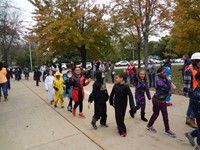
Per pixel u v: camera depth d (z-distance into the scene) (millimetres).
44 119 6488
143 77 5727
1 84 9961
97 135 4906
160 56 63625
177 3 17234
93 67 18562
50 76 8734
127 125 5473
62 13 21250
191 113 5125
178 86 11227
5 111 7871
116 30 22828
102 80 5328
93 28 21844
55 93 7984
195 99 3732
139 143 4348
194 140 4121
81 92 6426
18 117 6906
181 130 4945
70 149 4273
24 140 4902
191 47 17641
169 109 6734
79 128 5453
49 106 8320
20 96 11281
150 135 4742
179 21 17203
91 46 23281
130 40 24281
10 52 35625
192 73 4746
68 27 19969
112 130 5195
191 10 16906
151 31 19594
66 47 23469
